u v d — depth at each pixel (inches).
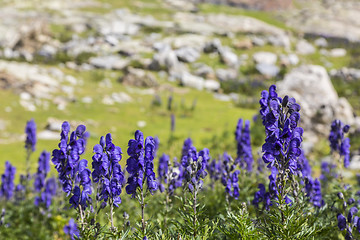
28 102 718.5
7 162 290.4
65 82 904.9
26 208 297.6
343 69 1213.7
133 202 249.1
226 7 2549.2
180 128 666.8
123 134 593.0
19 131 599.8
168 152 466.0
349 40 1775.3
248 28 1729.8
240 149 238.8
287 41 1496.1
